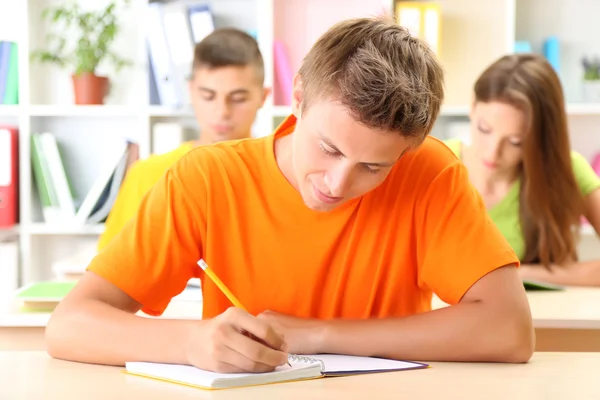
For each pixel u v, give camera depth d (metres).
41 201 3.75
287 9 3.79
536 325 1.74
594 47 3.92
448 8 3.79
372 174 1.17
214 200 1.44
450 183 1.42
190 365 1.14
